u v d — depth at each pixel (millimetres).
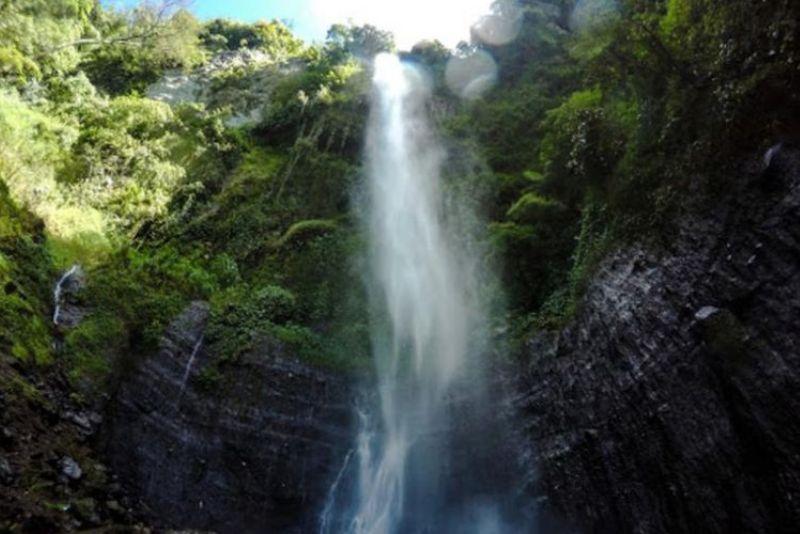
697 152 6277
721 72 5992
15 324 7762
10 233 8969
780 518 4789
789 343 4770
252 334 9875
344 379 9633
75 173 12508
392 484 9117
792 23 5074
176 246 12305
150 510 7883
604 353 7406
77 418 7715
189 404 8961
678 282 6238
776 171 5176
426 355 10031
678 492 5914
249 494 8586
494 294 10492
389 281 11727
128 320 9414
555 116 10984
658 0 7461
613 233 7977
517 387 8906
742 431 5164
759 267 5199
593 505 7238
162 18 21141
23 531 5418
